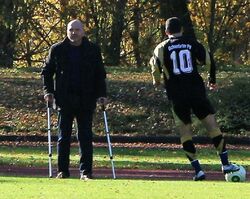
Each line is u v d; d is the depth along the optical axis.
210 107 38.59
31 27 145.00
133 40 150.12
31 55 152.38
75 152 64.94
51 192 28.44
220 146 38.53
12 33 134.38
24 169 49.56
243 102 89.62
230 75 105.19
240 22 158.38
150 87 95.25
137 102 91.06
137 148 71.19
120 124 86.06
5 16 128.62
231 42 157.75
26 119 87.00
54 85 40.25
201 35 154.12
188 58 37.88
